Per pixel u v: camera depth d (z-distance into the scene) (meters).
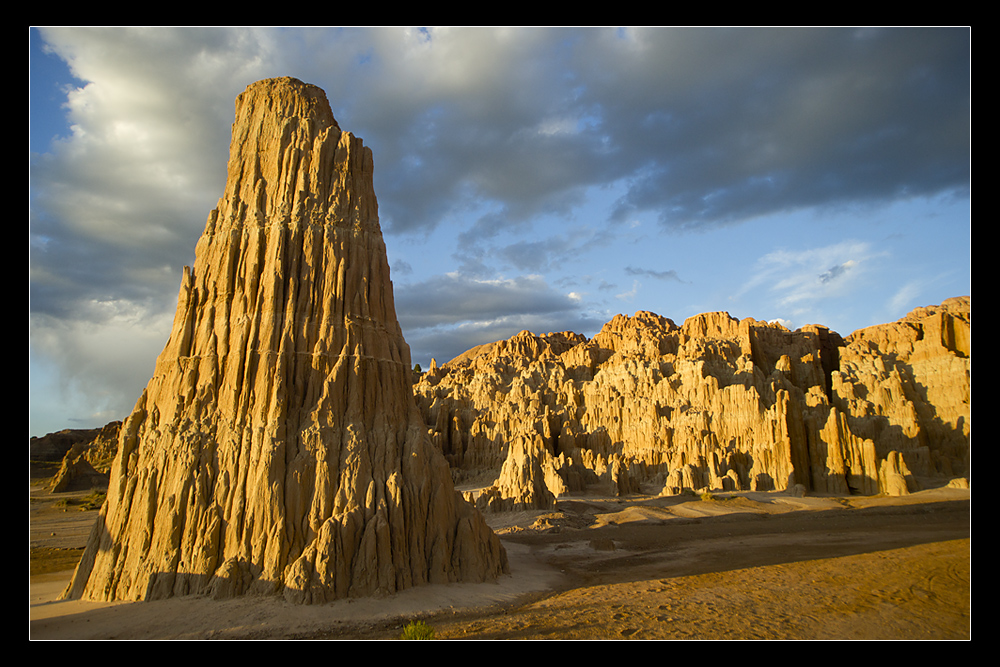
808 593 33.62
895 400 109.31
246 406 33.28
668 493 98.88
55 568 44.38
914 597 31.48
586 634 26.33
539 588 36.62
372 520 31.64
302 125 40.19
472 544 36.25
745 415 112.38
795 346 143.88
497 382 179.25
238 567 29.44
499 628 27.25
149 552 30.44
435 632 26.50
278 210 37.81
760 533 61.66
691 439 112.88
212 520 30.59
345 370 35.88
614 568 44.97
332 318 36.62
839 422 98.31
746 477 103.25
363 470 33.50
